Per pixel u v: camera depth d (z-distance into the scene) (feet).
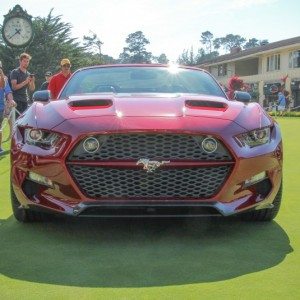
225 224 13.91
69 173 11.81
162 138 11.79
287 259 11.15
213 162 11.83
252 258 11.21
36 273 10.33
